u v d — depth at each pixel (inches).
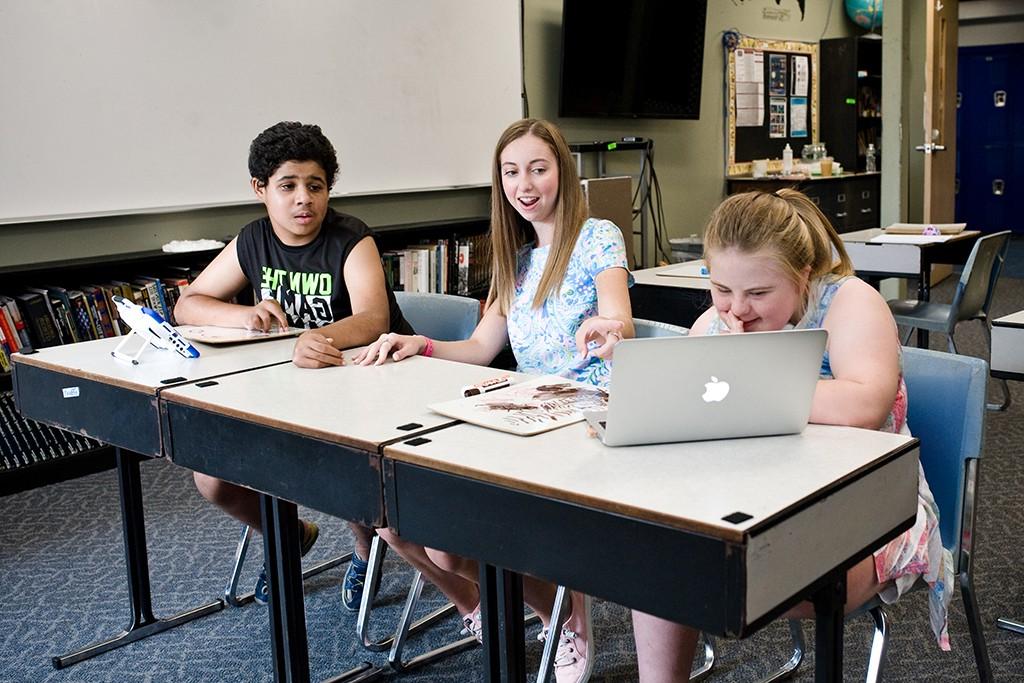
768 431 56.7
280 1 180.5
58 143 154.2
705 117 295.1
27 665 95.7
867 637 95.5
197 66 170.1
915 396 73.0
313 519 131.4
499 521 52.7
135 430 78.9
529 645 94.8
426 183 210.4
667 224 285.9
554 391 68.6
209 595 110.2
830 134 342.3
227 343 92.9
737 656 92.7
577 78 242.7
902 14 260.8
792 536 46.1
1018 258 384.5
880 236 179.9
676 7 263.4
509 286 93.0
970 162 488.1
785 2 320.8
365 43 195.2
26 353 93.3
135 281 161.3
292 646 78.2
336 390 73.6
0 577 117.1
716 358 53.6
